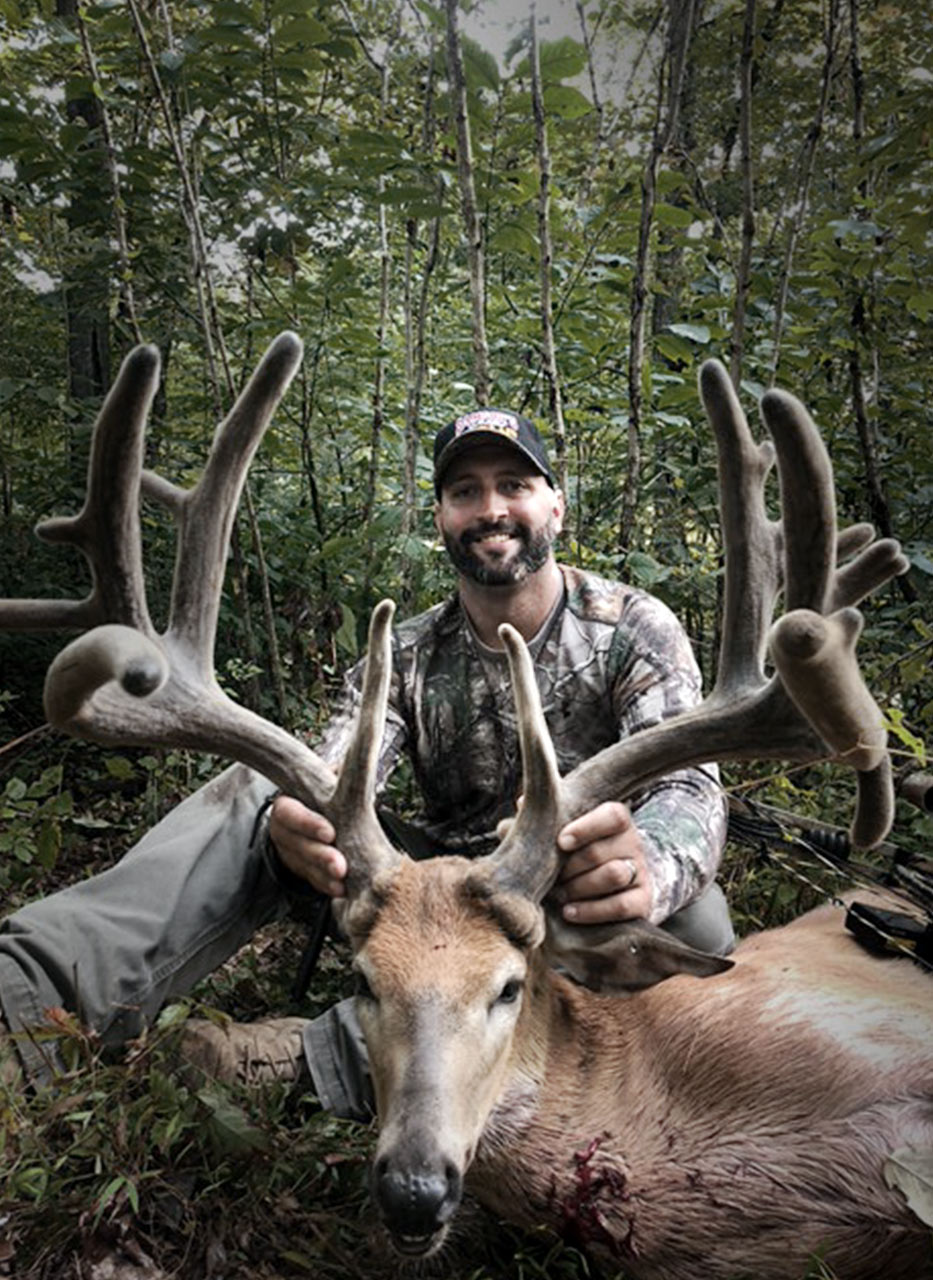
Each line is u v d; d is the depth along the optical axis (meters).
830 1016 0.97
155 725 0.98
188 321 2.33
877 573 0.88
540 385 2.25
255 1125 1.04
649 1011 1.03
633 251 2.20
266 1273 0.95
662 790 1.17
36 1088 1.06
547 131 1.96
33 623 0.94
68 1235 0.94
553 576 1.34
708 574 2.04
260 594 2.29
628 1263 0.97
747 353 2.00
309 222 2.07
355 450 2.70
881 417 2.22
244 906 1.25
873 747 0.81
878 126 2.12
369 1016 0.92
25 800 1.67
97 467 0.91
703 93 2.57
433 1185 0.79
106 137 2.00
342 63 2.33
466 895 0.94
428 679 1.35
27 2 2.27
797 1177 0.93
